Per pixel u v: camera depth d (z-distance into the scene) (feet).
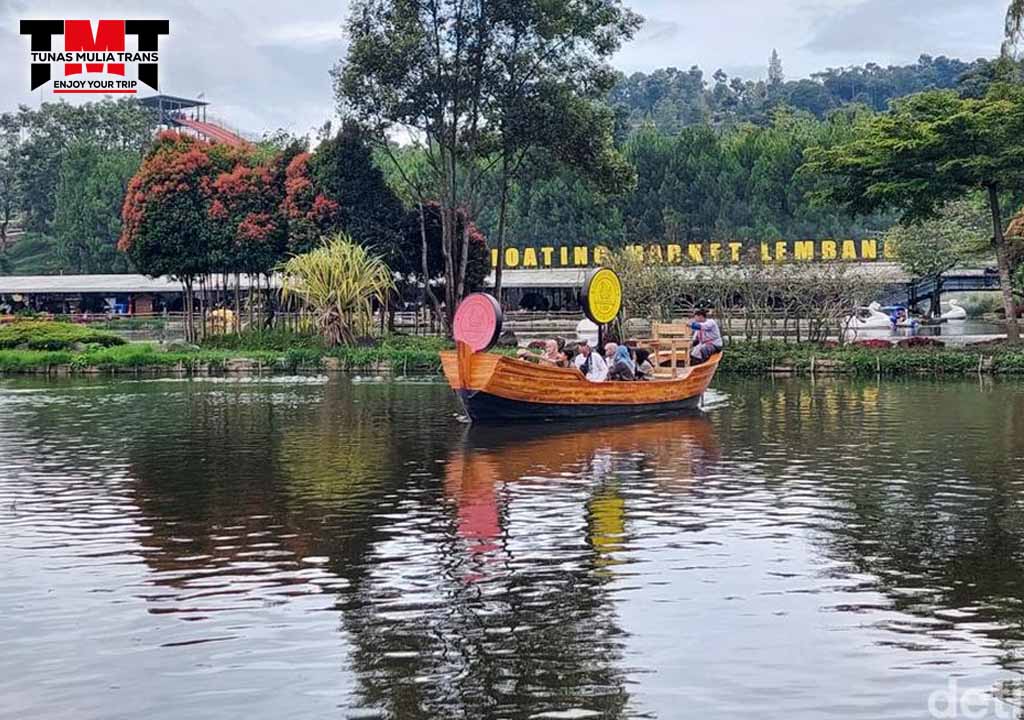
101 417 77.92
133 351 127.44
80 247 297.33
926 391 90.02
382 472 52.39
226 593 32.37
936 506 43.27
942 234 173.68
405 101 142.31
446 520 41.57
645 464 54.13
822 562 35.12
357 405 84.43
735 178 243.19
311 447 61.21
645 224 241.76
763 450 58.29
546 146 144.66
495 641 28.02
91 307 237.04
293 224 146.61
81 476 52.47
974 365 104.58
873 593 31.71
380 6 140.97
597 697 24.52
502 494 46.57
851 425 68.08
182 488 48.91
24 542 38.86
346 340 131.23
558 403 70.79
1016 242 124.98
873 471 51.34
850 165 116.98
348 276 131.03
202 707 24.23
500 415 69.87
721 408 79.05
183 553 37.06
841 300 121.39
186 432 68.80
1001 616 29.53
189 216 149.89
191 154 152.25
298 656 27.12
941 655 26.76
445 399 88.94
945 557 35.50
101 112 355.97
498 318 68.33
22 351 133.49
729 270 127.44
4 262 333.62
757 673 25.80
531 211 246.47
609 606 30.73
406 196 166.30
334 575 34.17
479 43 138.21
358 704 24.27
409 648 27.58
